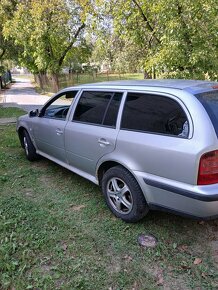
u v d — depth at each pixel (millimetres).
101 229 3467
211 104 2986
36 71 30688
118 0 10477
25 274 2766
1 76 33344
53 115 5000
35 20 18438
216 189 2779
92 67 28812
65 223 3588
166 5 7965
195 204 2838
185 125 2922
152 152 3104
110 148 3607
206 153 2744
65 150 4555
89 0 15000
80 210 3928
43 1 17703
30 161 5930
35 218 3711
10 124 10227
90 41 20156
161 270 2801
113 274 2752
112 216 3742
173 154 2920
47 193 4473
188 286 2607
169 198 3051
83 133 4035
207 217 2873
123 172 3447
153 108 3256
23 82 49094
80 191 4508
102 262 2916
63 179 4988
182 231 3398
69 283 2639
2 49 28453
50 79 25609
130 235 3340
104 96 3893
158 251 3055
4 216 3740
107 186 3729
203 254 3012
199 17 7969
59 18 18344
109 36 13766
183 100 3000
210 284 2627
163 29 8789
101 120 3850
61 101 4832
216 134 2791
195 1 7766
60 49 21016
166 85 3354
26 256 2986
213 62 8164
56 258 2977
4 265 2852
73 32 20016
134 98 3490
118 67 20422
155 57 8789
